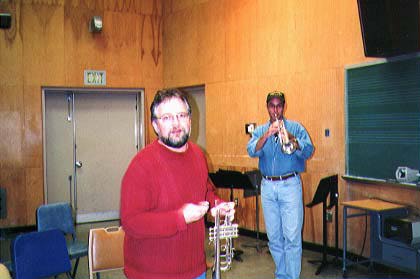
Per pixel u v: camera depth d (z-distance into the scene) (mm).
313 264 4508
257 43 5613
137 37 7141
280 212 3604
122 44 7051
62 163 6875
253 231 5801
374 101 4223
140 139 7285
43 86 6617
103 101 7102
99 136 7086
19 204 6480
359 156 4418
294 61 5137
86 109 7004
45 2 6594
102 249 2918
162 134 1739
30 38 6527
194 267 1812
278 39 5324
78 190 6973
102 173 7113
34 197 6555
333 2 4648
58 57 6680
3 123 6414
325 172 4816
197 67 6590
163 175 1712
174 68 7039
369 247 4359
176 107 1735
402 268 3797
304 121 5043
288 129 3648
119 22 7020
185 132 1748
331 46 4699
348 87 4504
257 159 5707
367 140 4320
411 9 3586
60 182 6863
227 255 2018
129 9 7078
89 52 6855
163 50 7281
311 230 5035
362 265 4387
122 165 7223
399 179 3910
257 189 5137
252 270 4398
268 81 5484
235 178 4637
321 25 4797
